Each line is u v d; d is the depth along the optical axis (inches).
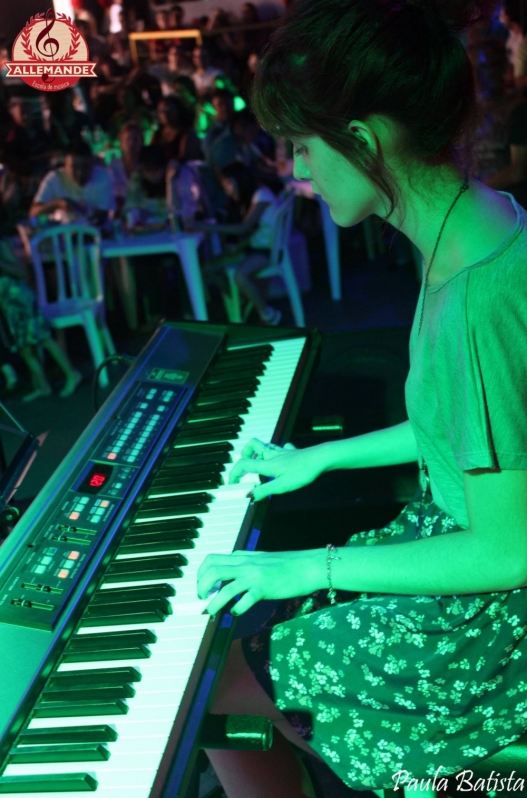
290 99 38.6
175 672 41.6
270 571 45.2
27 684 40.4
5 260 180.7
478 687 45.1
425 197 40.2
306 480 56.4
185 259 184.1
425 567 42.0
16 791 35.5
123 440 61.9
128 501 55.1
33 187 214.4
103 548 50.2
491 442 38.5
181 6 343.9
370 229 233.0
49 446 146.6
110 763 36.6
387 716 46.5
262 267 190.1
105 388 173.6
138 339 203.5
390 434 58.0
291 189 191.3
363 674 46.6
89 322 175.9
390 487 93.4
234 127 219.8
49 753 37.0
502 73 136.5
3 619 44.3
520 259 38.6
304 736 48.9
